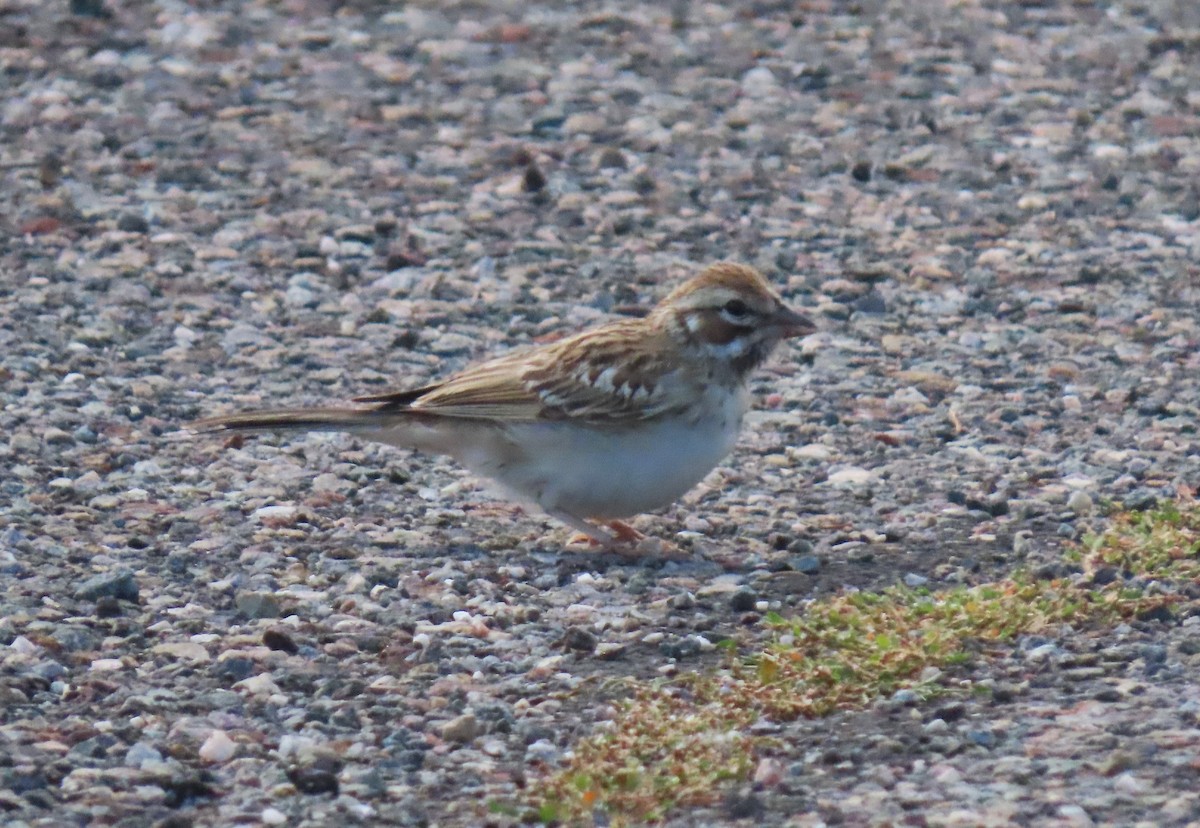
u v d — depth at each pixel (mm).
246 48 23234
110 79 21891
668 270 17250
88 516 12016
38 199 18375
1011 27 24453
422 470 13125
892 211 18750
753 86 22328
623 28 24359
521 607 10734
